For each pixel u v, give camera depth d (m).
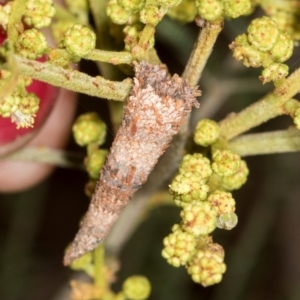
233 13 0.13
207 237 0.13
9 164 0.22
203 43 0.13
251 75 0.21
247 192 0.29
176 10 0.15
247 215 0.29
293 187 0.26
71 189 0.32
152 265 0.28
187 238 0.13
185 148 0.15
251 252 0.26
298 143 0.14
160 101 0.12
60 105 0.21
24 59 0.13
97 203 0.13
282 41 0.13
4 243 0.29
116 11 0.13
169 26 0.19
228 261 0.27
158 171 0.15
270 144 0.14
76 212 0.32
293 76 0.13
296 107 0.14
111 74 0.15
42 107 0.17
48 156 0.16
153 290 0.27
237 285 0.26
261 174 0.28
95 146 0.15
